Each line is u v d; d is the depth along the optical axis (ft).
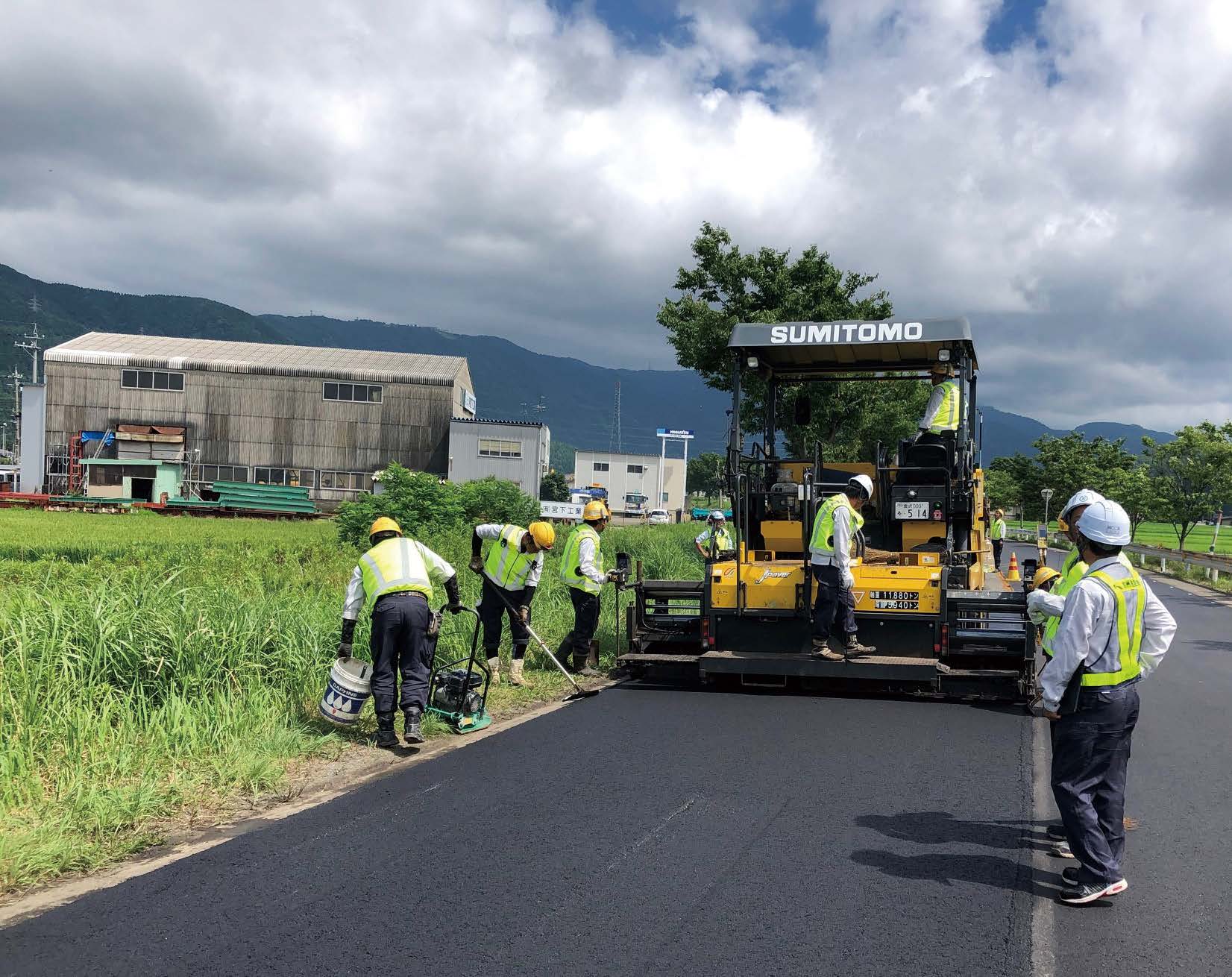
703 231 82.28
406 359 203.72
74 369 185.26
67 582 39.83
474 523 98.58
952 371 34.63
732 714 27.84
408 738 22.88
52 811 17.24
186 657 24.99
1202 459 132.98
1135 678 14.55
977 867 15.87
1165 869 16.08
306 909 13.75
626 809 18.58
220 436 188.24
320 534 104.06
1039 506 193.36
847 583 29.30
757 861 15.89
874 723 26.84
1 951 12.37
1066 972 12.23
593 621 34.55
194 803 18.66
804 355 34.58
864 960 12.44
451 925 13.28
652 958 12.39
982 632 29.78
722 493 33.53
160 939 12.75
